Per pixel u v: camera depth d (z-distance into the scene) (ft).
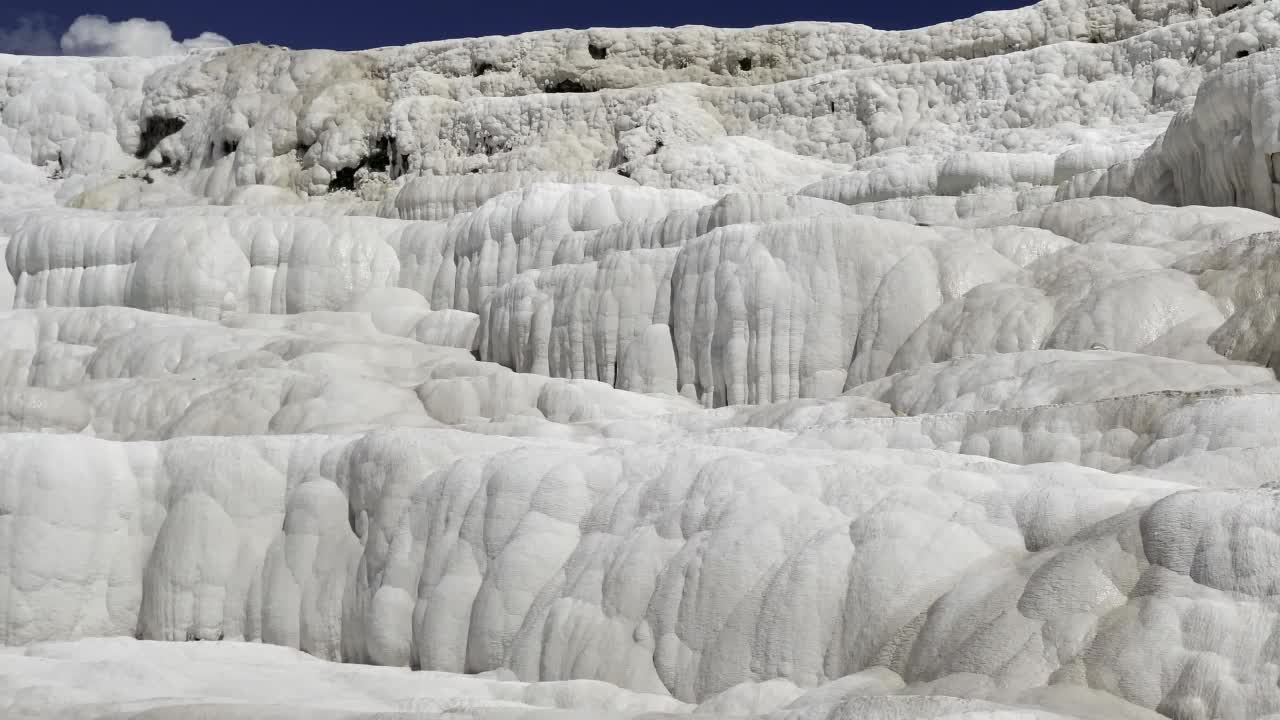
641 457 23.90
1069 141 64.18
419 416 40.57
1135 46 69.15
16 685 20.22
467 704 18.88
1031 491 18.90
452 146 84.48
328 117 86.02
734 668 19.44
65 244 64.59
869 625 18.40
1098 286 35.04
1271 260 32.76
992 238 41.81
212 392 43.11
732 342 42.34
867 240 41.86
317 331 53.57
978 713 13.61
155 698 18.97
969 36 78.13
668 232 50.72
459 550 24.89
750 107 79.77
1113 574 16.33
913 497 19.57
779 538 20.20
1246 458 21.04
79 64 99.86
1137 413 24.06
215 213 77.25
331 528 27.81
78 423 43.47
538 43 87.66
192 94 94.27
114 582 29.22
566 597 22.22
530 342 48.29
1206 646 14.78
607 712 16.21
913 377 32.73
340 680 21.85
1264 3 66.18
